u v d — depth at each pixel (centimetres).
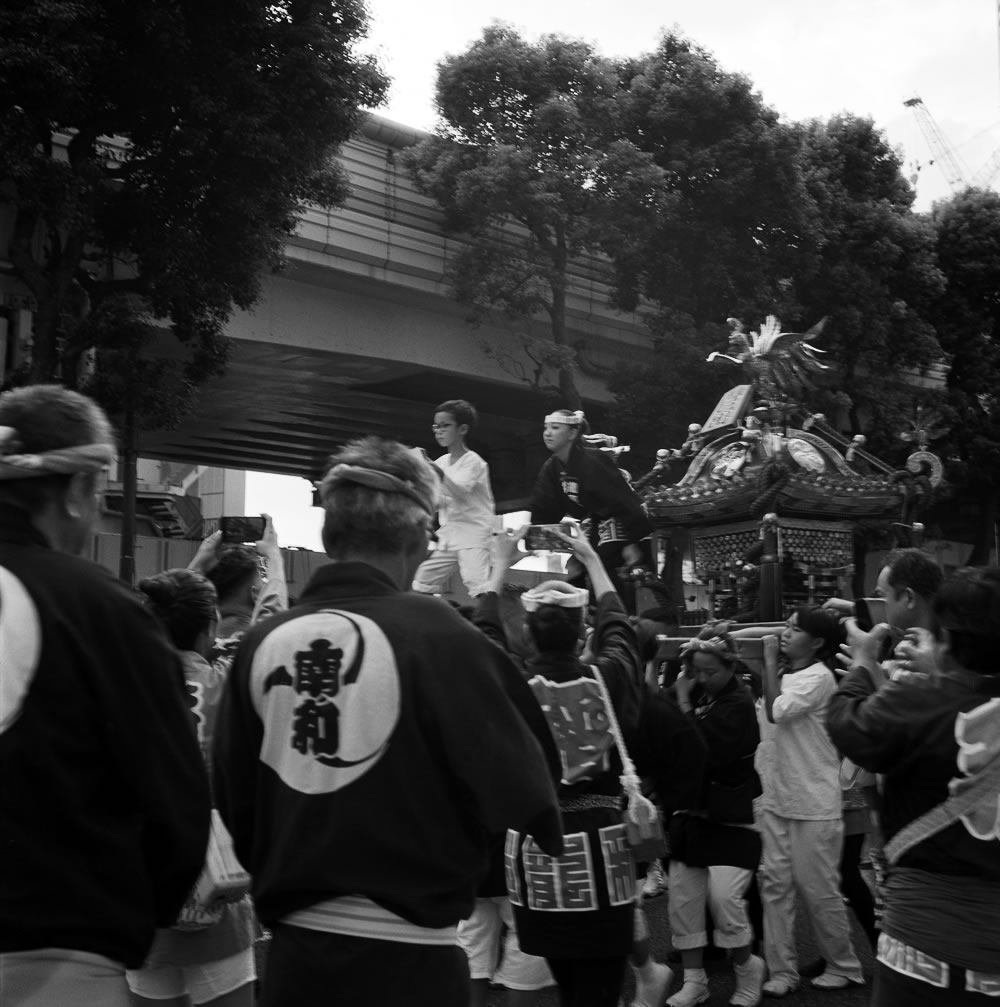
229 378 2694
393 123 2439
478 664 267
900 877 312
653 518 1166
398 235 2422
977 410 3266
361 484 288
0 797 220
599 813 434
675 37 2638
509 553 483
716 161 2517
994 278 3269
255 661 277
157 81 1606
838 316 2752
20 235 1653
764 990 616
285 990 255
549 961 436
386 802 257
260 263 1838
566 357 2502
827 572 1145
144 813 238
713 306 2614
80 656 230
